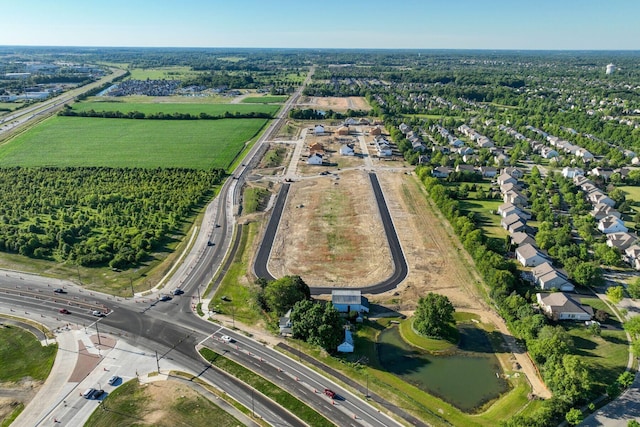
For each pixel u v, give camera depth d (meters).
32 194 178.62
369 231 152.12
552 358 85.25
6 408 79.31
